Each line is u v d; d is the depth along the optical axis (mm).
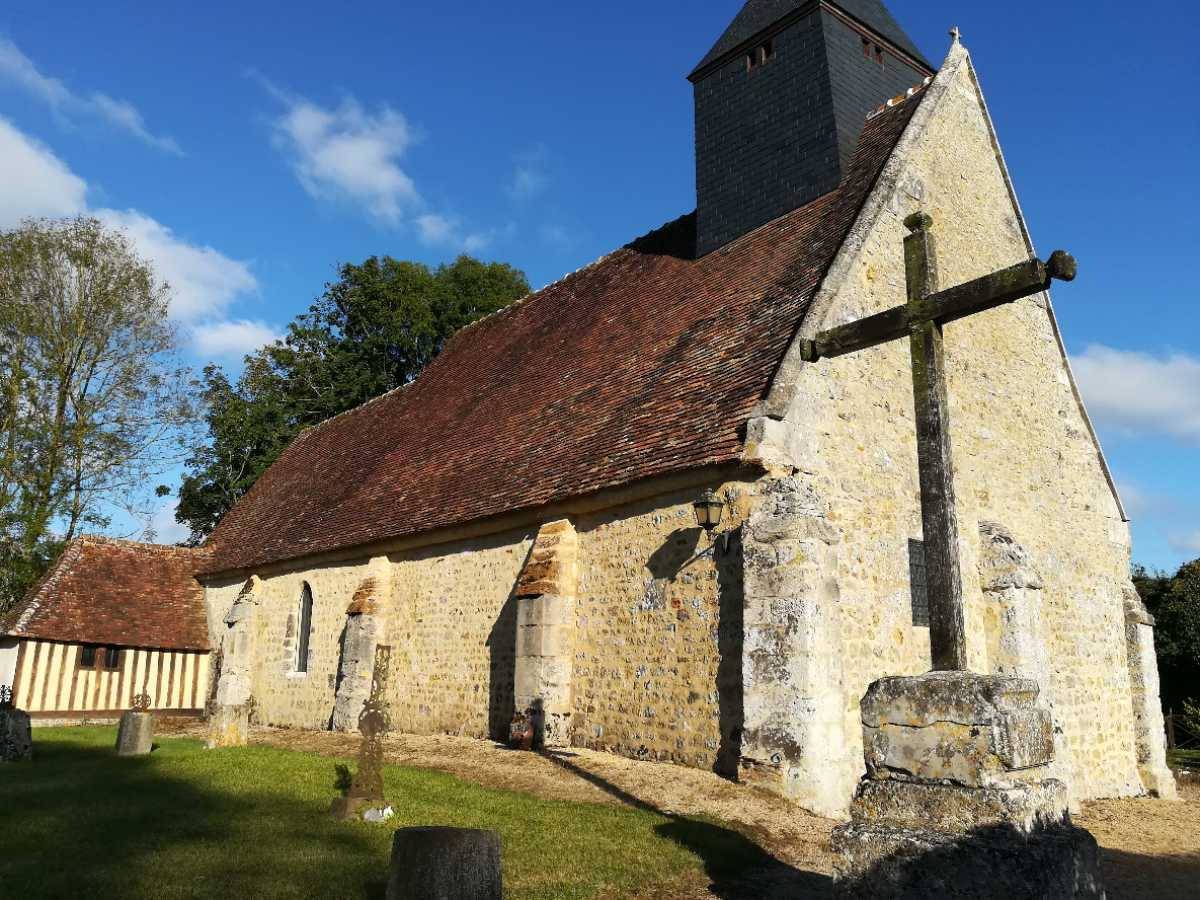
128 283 28344
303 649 18719
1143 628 14914
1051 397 14891
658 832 7637
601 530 12133
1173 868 8859
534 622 12102
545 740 11758
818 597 9359
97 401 27828
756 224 14891
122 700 21297
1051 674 13133
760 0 16250
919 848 4516
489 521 13742
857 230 11773
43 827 7594
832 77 14328
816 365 10711
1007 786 4543
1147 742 14328
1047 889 4246
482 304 36875
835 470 10633
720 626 10148
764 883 6613
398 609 15961
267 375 36188
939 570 5492
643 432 11969
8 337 26766
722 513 10297
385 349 36188
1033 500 13812
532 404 16094
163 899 5742
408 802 8617
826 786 8859
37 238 27406
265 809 8336
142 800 8797
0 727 12695
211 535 26125
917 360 5934
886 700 5020
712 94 16391
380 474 19172
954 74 14195
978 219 14062
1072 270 5281
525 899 5957
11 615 21156
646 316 15453
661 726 10641
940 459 5668
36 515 25953
